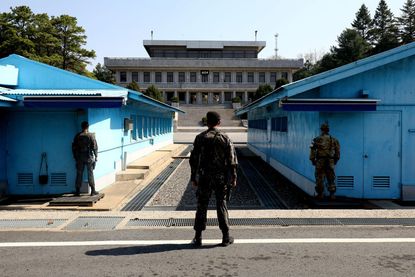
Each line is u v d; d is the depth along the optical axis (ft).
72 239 19.17
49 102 29.07
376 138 32.27
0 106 30.04
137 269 15.20
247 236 19.62
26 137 33.88
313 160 30.25
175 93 261.44
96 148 31.48
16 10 160.97
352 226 21.54
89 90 34.50
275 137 52.03
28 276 14.53
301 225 21.79
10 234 20.10
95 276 14.53
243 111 82.94
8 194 33.71
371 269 15.16
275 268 15.28
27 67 35.42
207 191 18.07
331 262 15.92
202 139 18.19
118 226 21.74
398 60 31.63
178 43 283.18
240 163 60.70
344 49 248.11
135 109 53.47
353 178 32.30
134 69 260.42
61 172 33.86
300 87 30.27
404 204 30.32
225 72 263.29
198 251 17.31
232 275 14.58
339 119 32.22
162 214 24.72
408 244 18.29
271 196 34.32
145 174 43.70
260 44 284.41
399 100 32.07
